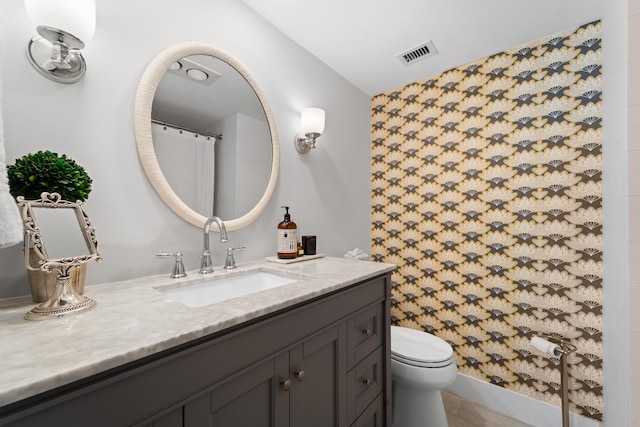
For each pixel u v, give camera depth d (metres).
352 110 2.12
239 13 1.33
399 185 2.16
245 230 1.34
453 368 1.34
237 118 1.29
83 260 0.68
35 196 0.66
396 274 2.17
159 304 0.70
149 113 0.99
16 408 0.37
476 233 1.78
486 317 1.73
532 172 1.58
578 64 1.46
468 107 1.83
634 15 0.90
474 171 1.80
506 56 1.70
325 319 0.90
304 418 0.82
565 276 1.47
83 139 0.86
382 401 1.22
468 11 1.39
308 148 1.67
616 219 1.08
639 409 0.89
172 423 0.53
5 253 0.73
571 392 1.45
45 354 0.44
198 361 0.57
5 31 0.74
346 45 1.67
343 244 2.00
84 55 0.86
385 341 1.24
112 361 0.44
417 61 1.83
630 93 0.91
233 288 1.13
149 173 0.99
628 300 0.91
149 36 1.02
